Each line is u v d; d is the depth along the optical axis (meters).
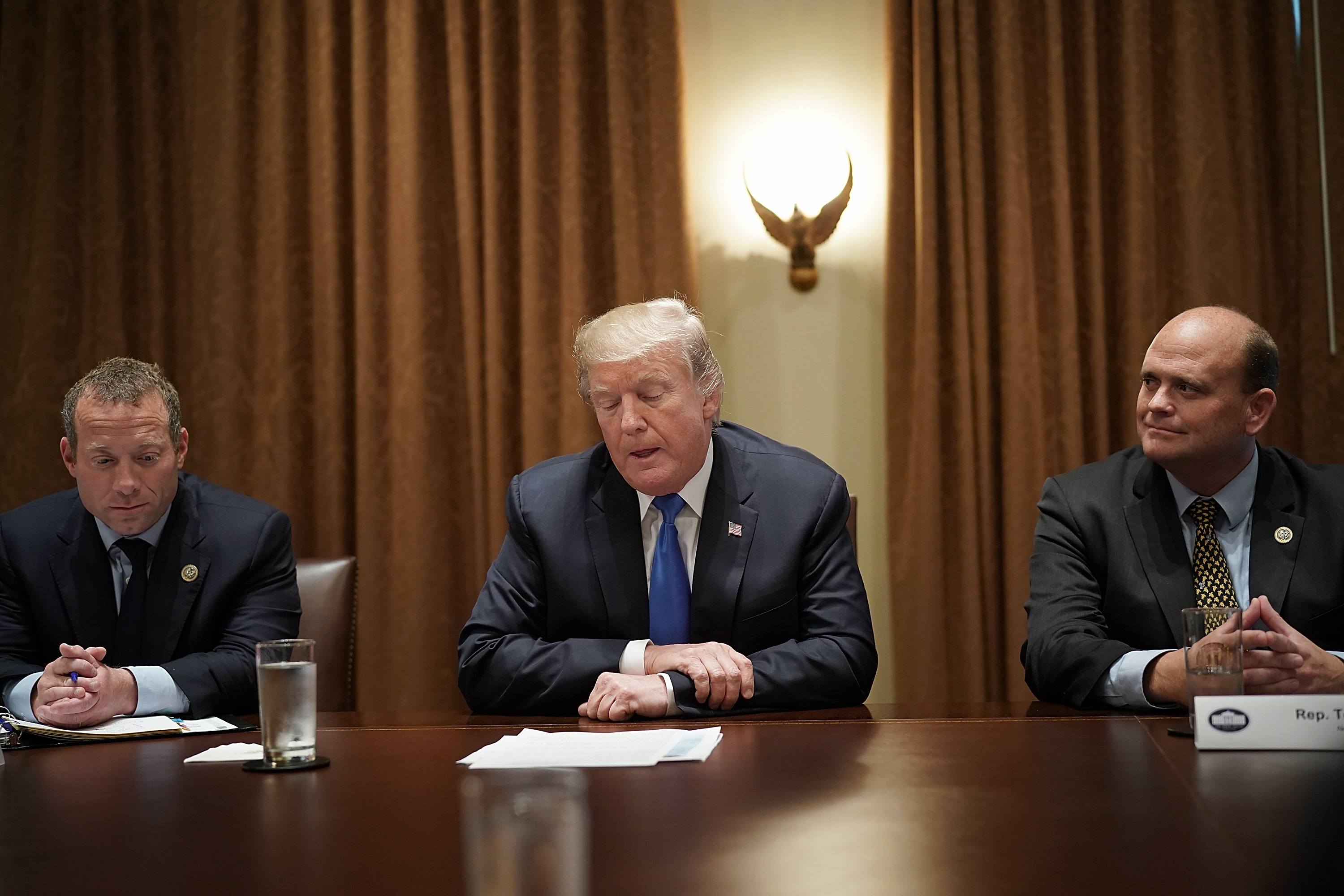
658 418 1.92
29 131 3.50
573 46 3.26
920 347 3.16
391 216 3.33
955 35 3.20
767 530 2.02
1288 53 3.15
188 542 2.13
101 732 1.56
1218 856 0.85
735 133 3.40
